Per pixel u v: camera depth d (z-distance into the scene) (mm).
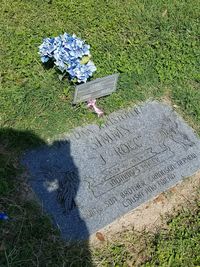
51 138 1091
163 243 963
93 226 966
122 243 960
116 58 1297
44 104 1153
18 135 1076
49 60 1230
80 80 1152
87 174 1035
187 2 1533
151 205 1021
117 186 1027
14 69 1228
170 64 1304
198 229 996
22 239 925
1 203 969
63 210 974
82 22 1398
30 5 1421
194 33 1422
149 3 1499
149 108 1196
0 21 1357
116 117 1160
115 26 1399
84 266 912
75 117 1139
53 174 1025
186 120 1188
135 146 1103
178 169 1080
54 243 930
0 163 1026
